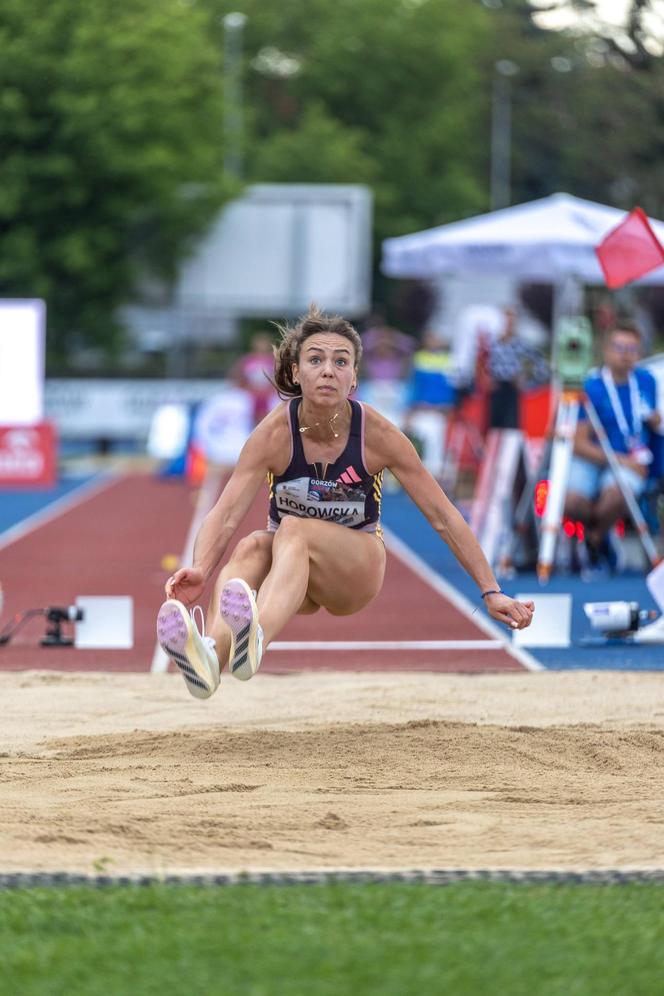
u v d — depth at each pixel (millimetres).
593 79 118062
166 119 100625
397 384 80438
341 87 159250
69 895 12039
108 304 101938
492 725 19922
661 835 14547
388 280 147125
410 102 160500
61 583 39719
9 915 11508
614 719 21328
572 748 18672
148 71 101500
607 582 39094
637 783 16938
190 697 23250
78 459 96500
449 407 66500
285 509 17797
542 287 122312
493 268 52656
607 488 39469
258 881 12508
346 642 30312
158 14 102250
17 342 74875
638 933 11172
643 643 30016
